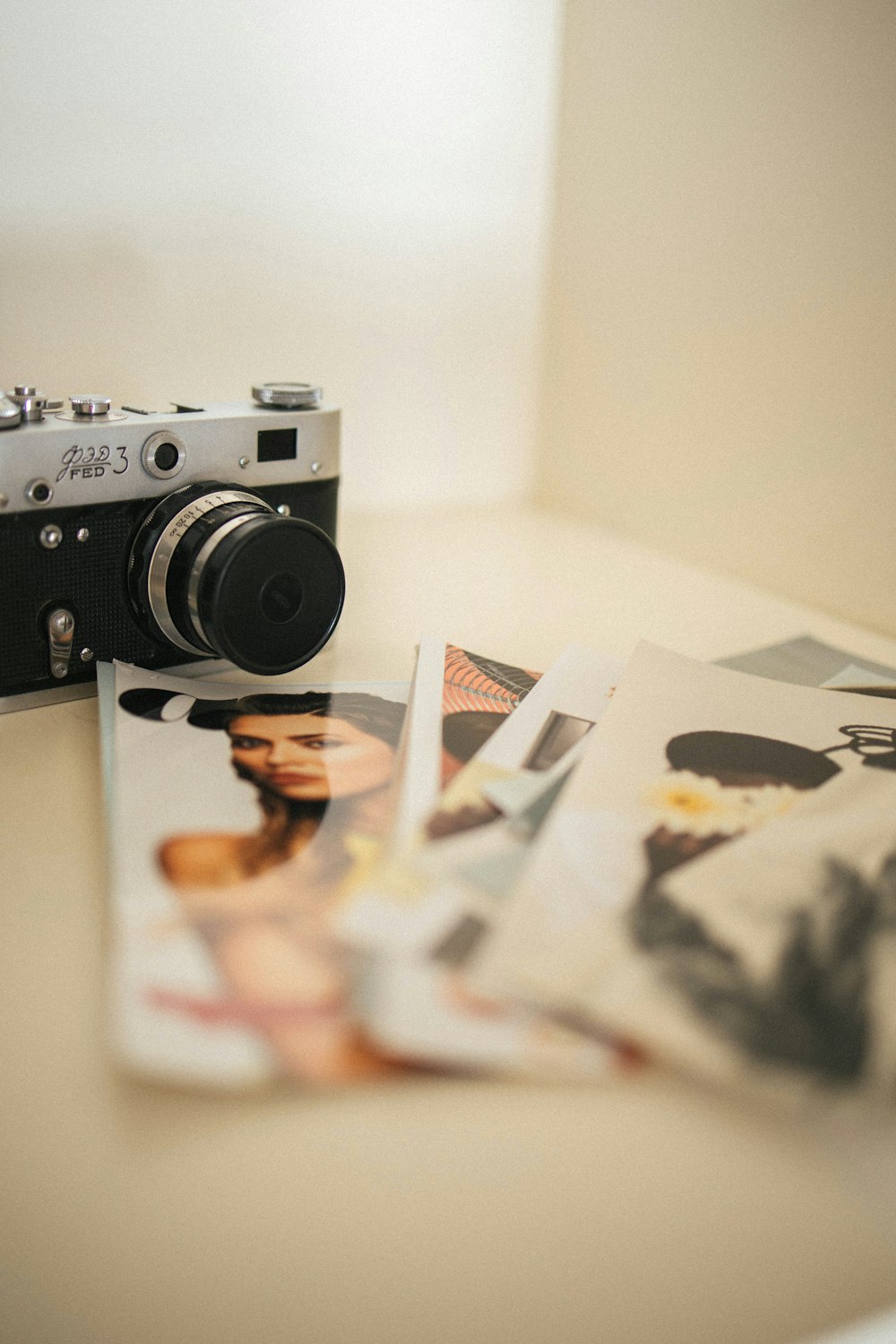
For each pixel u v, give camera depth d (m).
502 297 0.85
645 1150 0.27
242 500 0.50
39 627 0.49
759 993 0.29
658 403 0.78
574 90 0.80
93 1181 0.26
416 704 0.47
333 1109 0.28
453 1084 0.29
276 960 0.30
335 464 0.57
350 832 0.38
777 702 0.49
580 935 0.31
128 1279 0.23
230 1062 0.26
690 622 0.66
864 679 0.57
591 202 0.81
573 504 0.89
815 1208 0.26
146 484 0.49
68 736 0.47
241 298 0.75
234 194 0.72
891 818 0.39
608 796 0.39
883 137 0.59
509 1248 0.24
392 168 0.77
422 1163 0.26
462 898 0.33
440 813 0.38
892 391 0.61
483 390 0.87
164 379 0.73
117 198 0.68
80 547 0.48
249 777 0.41
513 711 0.48
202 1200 0.25
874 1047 0.27
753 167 0.67
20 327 0.67
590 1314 0.23
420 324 0.82
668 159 0.73
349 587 0.68
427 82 0.77
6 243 0.65
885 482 0.63
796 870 0.35
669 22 0.71
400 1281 0.24
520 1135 0.27
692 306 0.74
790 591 0.71
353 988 0.29
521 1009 0.28
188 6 0.67
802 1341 0.23
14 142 0.64
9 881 0.37
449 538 0.81
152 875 0.34
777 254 0.67
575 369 0.86
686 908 0.33
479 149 0.80
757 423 0.70
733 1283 0.24
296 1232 0.25
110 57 0.65
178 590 0.48
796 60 0.63
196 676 0.54
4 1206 0.25
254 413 0.53
